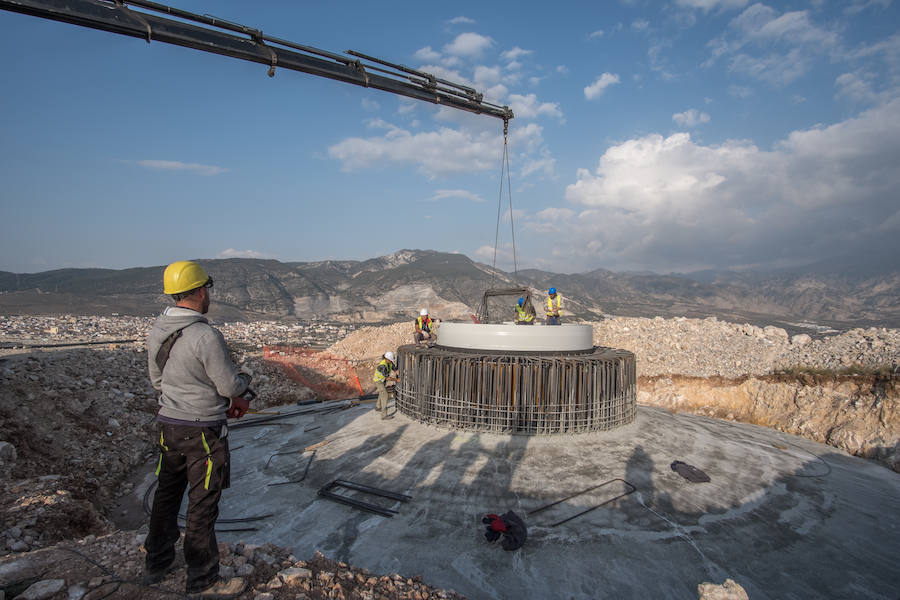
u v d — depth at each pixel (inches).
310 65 357.7
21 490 261.4
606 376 406.9
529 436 382.9
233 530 279.7
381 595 166.7
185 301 140.2
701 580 236.7
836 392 531.2
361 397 598.9
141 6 292.7
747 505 311.0
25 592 136.4
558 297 538.6
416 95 427.8
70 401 432.1
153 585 143.9
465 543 261.7
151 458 434.3
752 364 670.5
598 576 236.2
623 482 323.6
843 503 332.8
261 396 679.7
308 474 353.1
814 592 235.6
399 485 324.5
